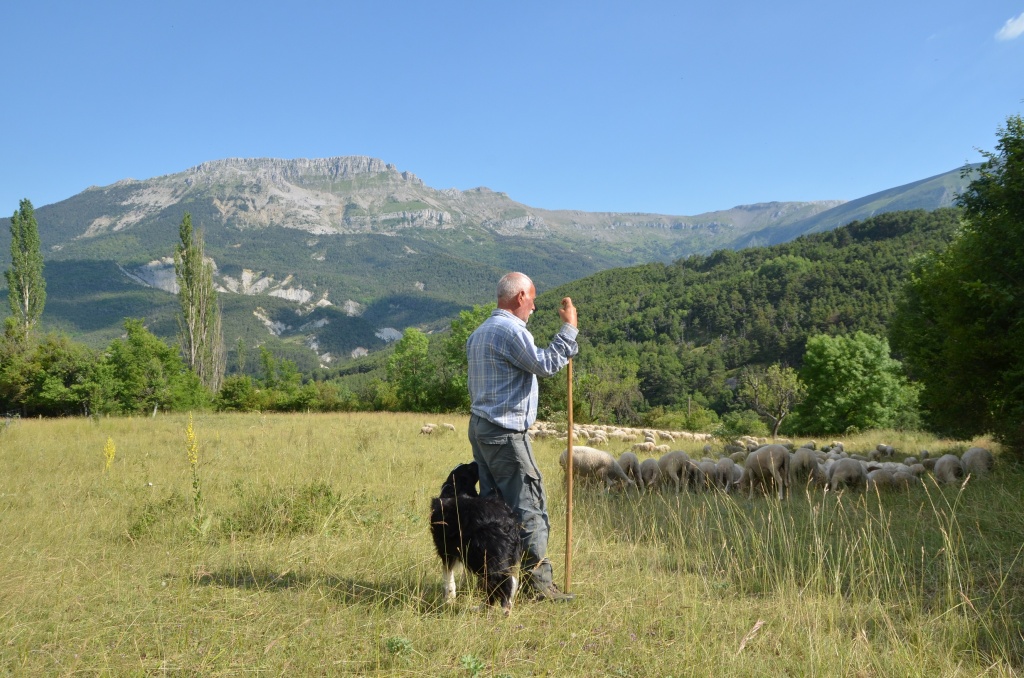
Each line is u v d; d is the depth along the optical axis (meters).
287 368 62.91
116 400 42.56
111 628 3.94
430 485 9.93
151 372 43.59
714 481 10.88
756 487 10.26
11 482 9.97
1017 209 12.23
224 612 4.21
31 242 52.62
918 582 5.32
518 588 4.56
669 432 25.05
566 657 3.71
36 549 5.95
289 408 54.12
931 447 19.59
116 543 6.46
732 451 18.05
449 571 4.49
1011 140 12.28
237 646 3.71
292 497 7.36
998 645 3.97
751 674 3.58
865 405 42.50
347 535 6.51
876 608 4.61
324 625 4.03
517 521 4.53
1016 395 11.97
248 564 5.33
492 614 4.22
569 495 4.82
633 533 7.06
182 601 4.36
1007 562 5.52
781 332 122.00
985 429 14.15
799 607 4.46
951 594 4.58
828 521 7.21
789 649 3.96
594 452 10.55
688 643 3.88
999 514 7.05
